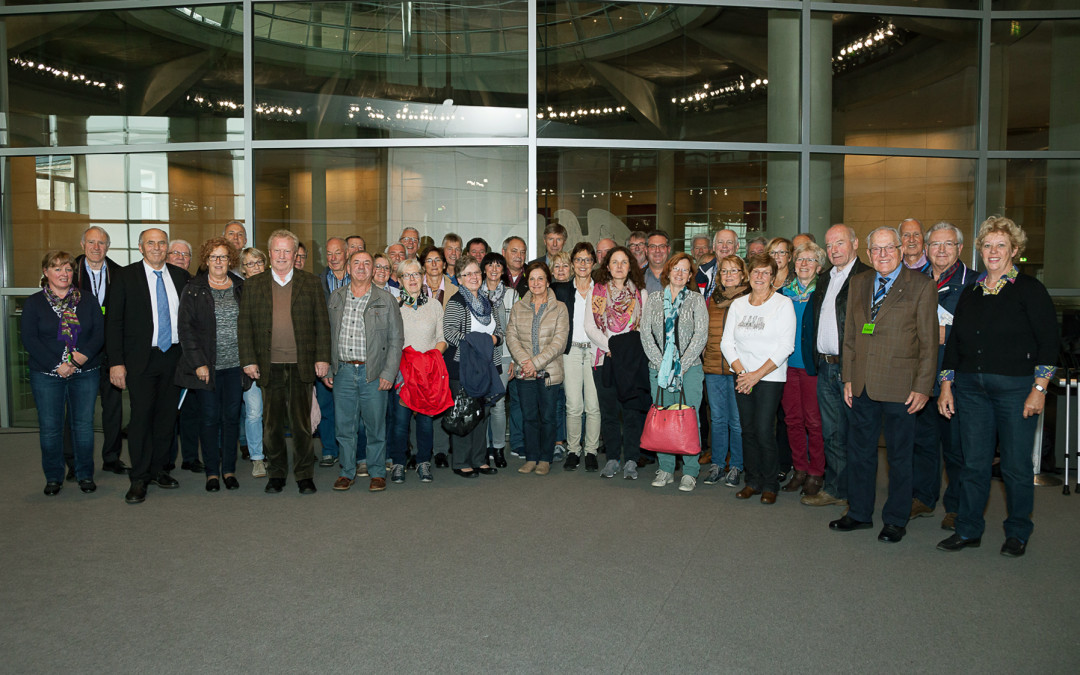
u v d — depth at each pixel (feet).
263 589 11.80
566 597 11.45
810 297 17.58
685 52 24.73
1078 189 24.99
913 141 24.98
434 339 19.30
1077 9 24.48
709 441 21.97
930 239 15.92
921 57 24.90
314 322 17.99
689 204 25.03
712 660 9.47
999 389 13.47
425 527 15.05
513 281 21.90
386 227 25.45
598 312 19.58
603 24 24.63
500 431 20.74
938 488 16.22
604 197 25.00
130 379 17.29
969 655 9.64
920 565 12.99
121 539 14.33
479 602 11.26
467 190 25.17
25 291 26.58
